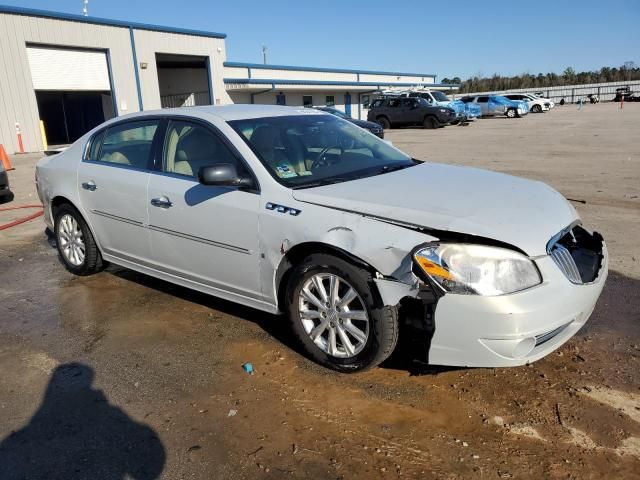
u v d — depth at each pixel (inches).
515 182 152.9
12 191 440.8
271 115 174.9
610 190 355.6
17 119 851.4
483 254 114.4
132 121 187.9
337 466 106.1
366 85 1651.1
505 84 3228.3
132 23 1015.0
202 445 113.4
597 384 129.9
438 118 1109.7
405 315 122.7
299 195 138.9
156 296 193.9
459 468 104.4
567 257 122.8
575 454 107.0
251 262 148.3
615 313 167.5
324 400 127.5
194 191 159.2
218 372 141.5
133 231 181.5
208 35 1181.7
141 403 129.0
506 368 137.9
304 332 142.3
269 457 109.1
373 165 167.6
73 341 161.8
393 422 118.6
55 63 907.4
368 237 124.8
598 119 1138.7
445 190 140.2
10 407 129.0
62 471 107.0
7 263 240.2
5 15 828.0
